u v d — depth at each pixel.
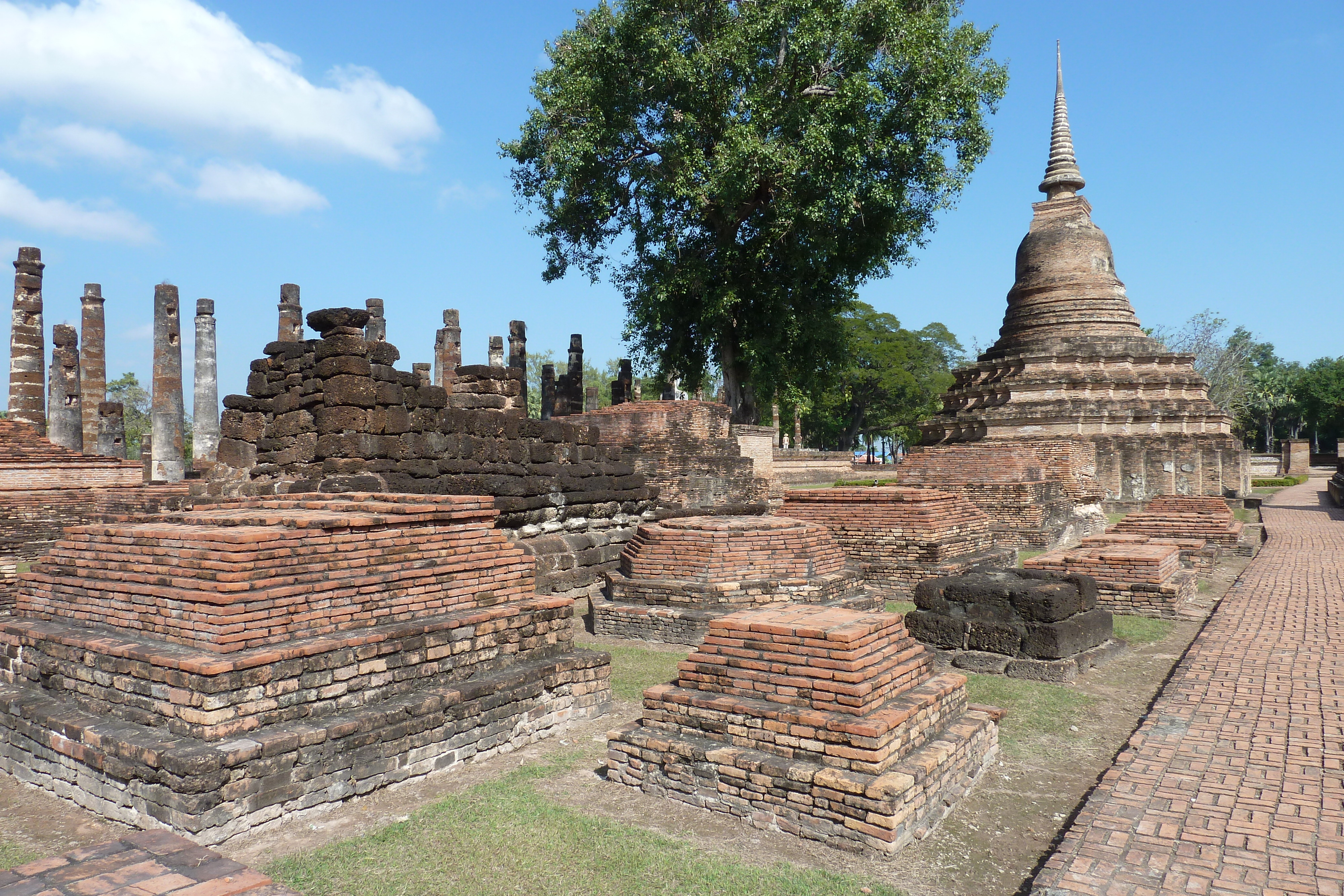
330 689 5.92
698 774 5.64
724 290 28.64
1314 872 4.45
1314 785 5.59
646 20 26.78
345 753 5.70
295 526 6.26
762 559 10.73
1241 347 71.38
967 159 27.52
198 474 30.69
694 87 26.52
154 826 5.18
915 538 13.49
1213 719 7.02
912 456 22.25
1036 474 20.73
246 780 5.20
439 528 7.20
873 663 5.64
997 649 9.25
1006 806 5.74
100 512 19.59
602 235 30.80
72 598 6.81
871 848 4.96
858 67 26.34
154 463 30.02
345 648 6.01
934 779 5.46
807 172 26.41
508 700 6.80
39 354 28.78
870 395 69.94
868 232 29.27
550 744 6.96
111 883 3.56
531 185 30.05
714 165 26.88
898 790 4.97
